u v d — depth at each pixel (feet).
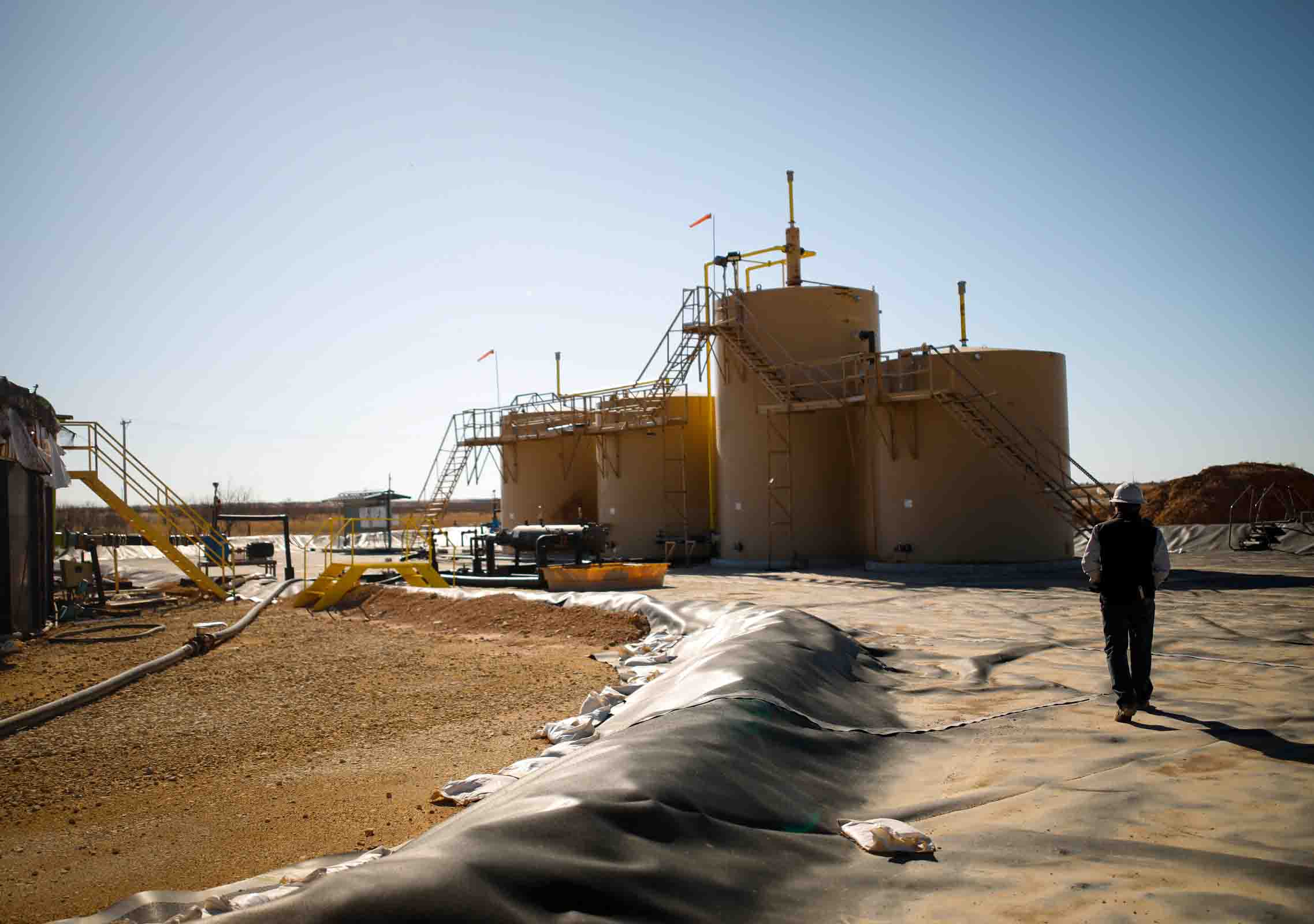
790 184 104.94
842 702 26.12
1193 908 12.53
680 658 40.47
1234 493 167.12
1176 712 24.79
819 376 98.43
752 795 16.34
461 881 11.14
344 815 22.08
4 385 54.49
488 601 63.93
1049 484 80.33
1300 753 20.10
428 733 30.78
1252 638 38.78
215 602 80.74
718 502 105.29
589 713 30.78
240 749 29.40
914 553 85.97
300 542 193.36
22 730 32.50
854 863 14.66
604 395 120.88
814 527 97.35
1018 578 75.66
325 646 52.21
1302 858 14.14
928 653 37.32
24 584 57.62
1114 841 15.17
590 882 12.01
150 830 21.67
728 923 12.28
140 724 33.27
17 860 19.83
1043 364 85.71
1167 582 67.72
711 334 102.01
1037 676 31.50
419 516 135.95
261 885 16.62
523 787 16.17
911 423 86.53
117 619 69.26
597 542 110.22
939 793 18.84
